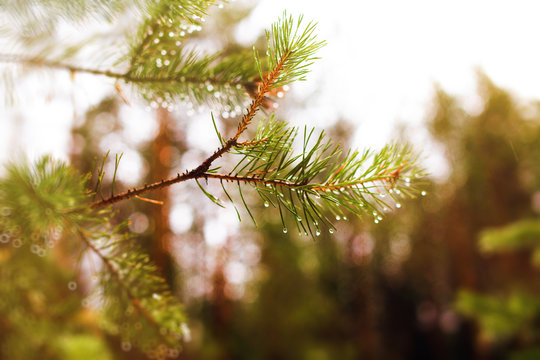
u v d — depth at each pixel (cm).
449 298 1883
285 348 1389
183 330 141
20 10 94
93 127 907
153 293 131
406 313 2033
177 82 140
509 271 1554
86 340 324
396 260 1758
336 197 97
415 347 1911
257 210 996
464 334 1780
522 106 1467
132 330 138
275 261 1304
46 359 296
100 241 106
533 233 509
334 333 1553
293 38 97
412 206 1532
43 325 286
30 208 66
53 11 98
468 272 1667
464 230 1659
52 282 329
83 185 77
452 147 1545
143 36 125
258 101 96
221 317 1305
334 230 98
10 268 251
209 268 1295
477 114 1586
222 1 119
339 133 1286
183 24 122
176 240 1142
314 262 1434
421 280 1889
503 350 1191
